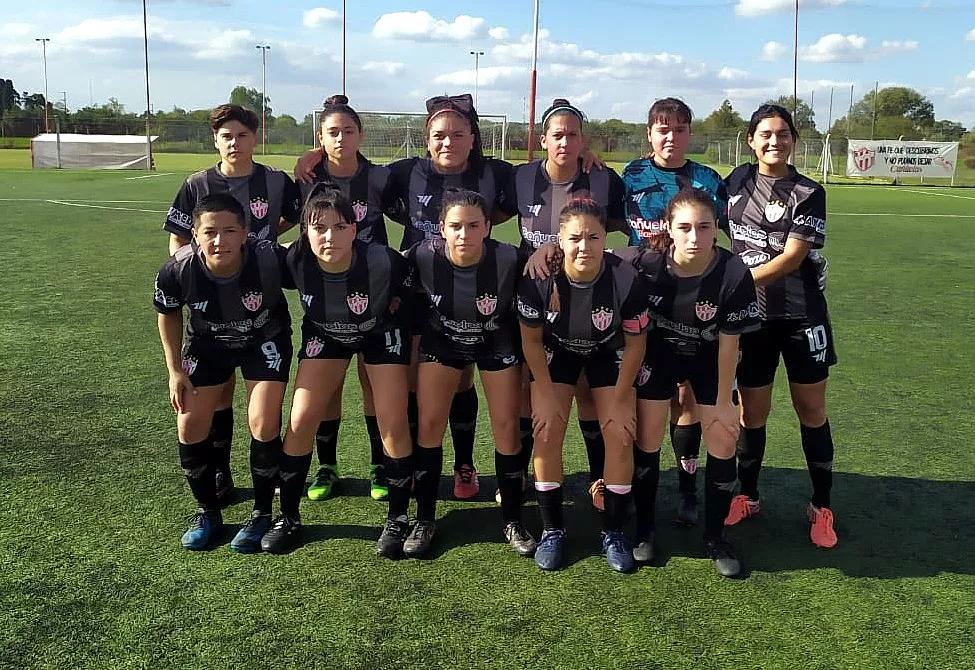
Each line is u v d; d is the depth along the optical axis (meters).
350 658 2.46
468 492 3.80
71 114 55.69
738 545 3.32
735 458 3.16
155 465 3.95
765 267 3.30
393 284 3.18
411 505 3.72
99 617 2.66
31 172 27.47
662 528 3.50
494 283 3.08
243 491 3.78
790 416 4.94
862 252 11.81
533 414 3.16
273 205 3.78
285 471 3.22
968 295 8.59
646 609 2.79
